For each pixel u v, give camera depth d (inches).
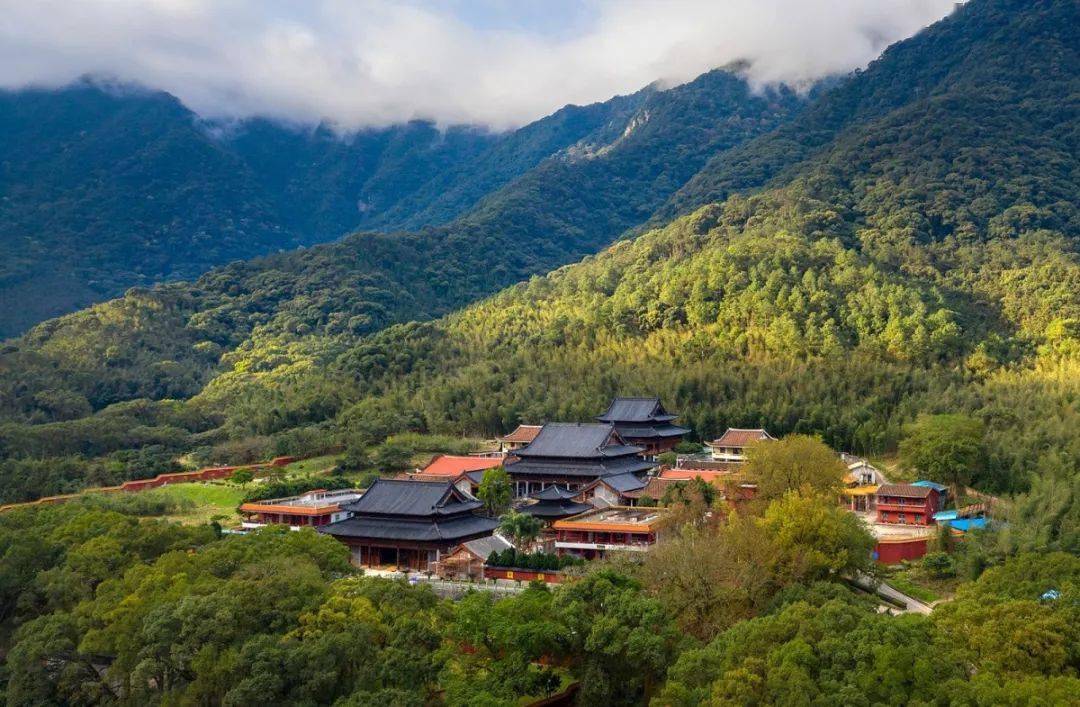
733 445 7185.0
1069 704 2439.7
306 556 4141.2
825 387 7701.8
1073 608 3107.8
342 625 3282.5
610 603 3238.2
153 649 3376.0
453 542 5078.7
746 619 3435.0
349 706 2952.8
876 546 4832.7
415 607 3435.0
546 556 4714.6
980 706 2522.1
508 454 7037.4
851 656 2760.8
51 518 4972.9
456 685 3048.7
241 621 3376.0
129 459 7839.6
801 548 4030.5
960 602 3319.4
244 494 6865.2
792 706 2578.7
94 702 3651.6
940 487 6077.8
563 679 3412.9
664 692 2792.8
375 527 5187.0
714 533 4443.9
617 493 6225.4
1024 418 6771.7
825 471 5201.8
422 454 7736.2
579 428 6993.1
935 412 7086.6
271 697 3097.9
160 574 3833.7
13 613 4271.7
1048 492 5251.0
